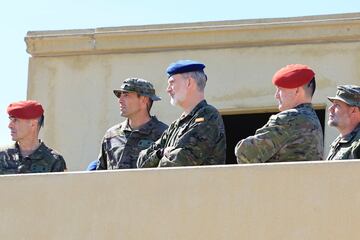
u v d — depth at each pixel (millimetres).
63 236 15984
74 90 23516
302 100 16859
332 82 22297
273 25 22594
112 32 23344
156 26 23156
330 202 15039
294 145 16266
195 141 16797
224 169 15492
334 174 15078
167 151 16828
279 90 16969
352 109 17031
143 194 15750
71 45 23578
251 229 15273
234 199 15398
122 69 23297
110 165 19109
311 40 22516
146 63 23172
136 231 15719
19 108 19125
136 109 19078
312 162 15195
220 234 15383
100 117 23281
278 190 15258
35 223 16109
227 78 22734
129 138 19047
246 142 16234
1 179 16281
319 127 16578
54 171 19109
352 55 22328
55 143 23359
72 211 16000
